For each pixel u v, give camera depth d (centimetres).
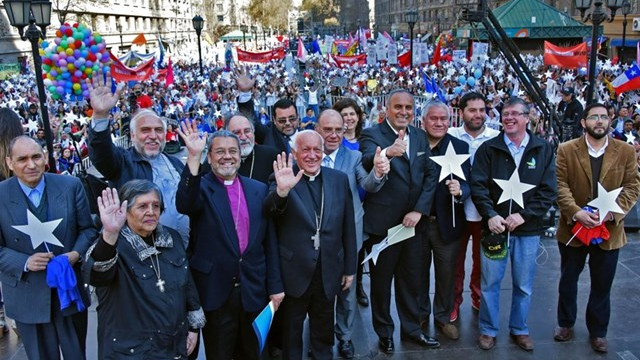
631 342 459
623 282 568
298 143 390
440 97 1345
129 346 316
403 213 443
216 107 2106
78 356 383
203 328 376
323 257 394
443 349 456
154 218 320
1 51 3325
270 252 386
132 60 1966
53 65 698
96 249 302
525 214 437
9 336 495
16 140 353
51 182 372
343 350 446
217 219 360
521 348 454
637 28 3631
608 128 438
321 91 2545
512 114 433
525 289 447
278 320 428
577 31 2970
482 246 445
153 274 321
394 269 462
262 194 381
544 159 441
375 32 9400
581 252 449
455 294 505
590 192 445
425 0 7012
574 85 2048
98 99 366
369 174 421
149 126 395
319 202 396
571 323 460
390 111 442
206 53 5141
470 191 460
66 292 358
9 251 354
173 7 7006
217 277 362
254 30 8556
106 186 422
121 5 5309
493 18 795
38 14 915
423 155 445
